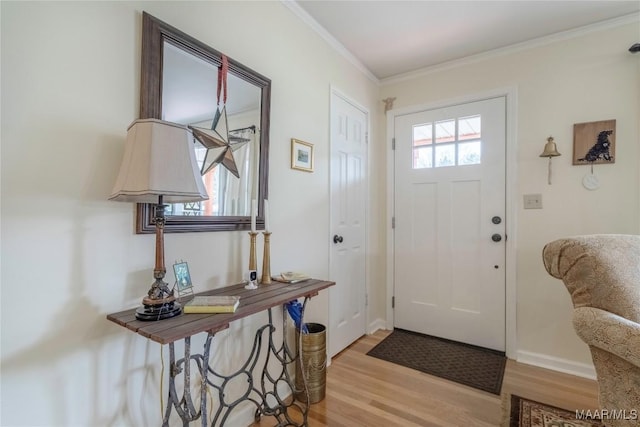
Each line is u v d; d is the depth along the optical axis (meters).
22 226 0.88
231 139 1.48
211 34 1.41
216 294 1.31
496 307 2.41
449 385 1.92
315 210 2.10
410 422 1.57
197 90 1.32
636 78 1.98
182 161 0.97
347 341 2.48
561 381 1.98
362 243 2.71
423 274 2.74
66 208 0.96
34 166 0.90
